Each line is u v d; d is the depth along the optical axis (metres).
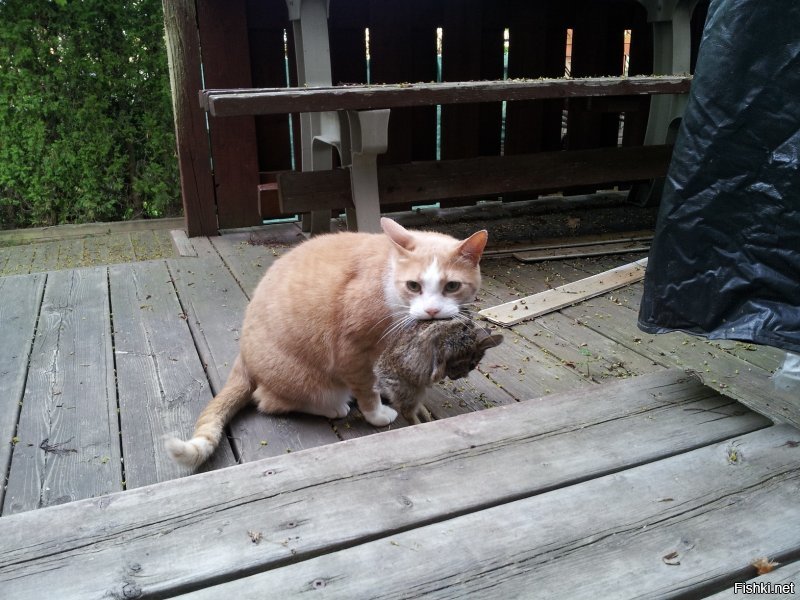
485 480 1.55
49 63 5.29
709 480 1.54
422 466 1.61
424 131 5.21
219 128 4.47
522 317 2.96
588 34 5.35
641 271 3.55
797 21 1.66
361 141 3.45
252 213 4.79
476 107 5.17
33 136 5.40
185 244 4.38
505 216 5.06
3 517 1.42
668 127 4.78
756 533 1.37
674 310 2.09
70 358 2.60
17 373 2.45
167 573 1.27
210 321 3.00
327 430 2.12
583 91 3.47
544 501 1.48
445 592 1.23
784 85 1.71
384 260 2.05
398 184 4.03
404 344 1.96
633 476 1.56
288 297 2.07
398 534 1.38
